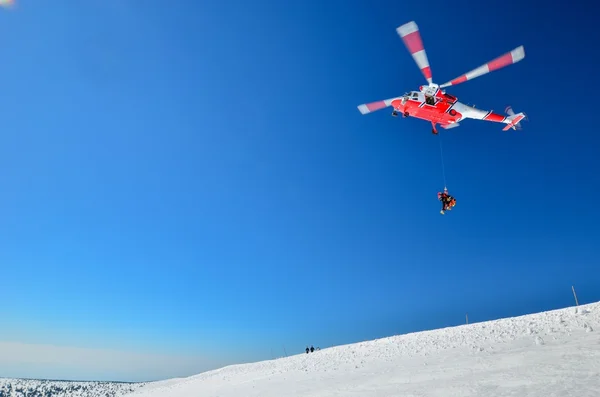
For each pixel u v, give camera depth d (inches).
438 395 392.5
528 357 459.2
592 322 573.9
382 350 900.6
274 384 791.1
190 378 2028.8
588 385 312.2
